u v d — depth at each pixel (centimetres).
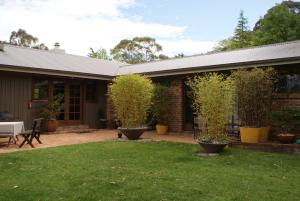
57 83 1423
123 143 988
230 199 438
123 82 1112
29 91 1302
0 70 1148
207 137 839
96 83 1605
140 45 4434
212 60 1251
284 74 1002
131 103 1112
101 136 1230
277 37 2775
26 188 490
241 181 529
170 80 1344
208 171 601
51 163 669
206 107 846
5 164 659
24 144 984
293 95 967
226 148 889
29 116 1301
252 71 928
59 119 1424
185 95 1314
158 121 1324
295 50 1043
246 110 923
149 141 1041
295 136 903
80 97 1526
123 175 566
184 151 833
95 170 604
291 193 466
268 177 557
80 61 1648
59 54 1666
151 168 624
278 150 830
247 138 905
